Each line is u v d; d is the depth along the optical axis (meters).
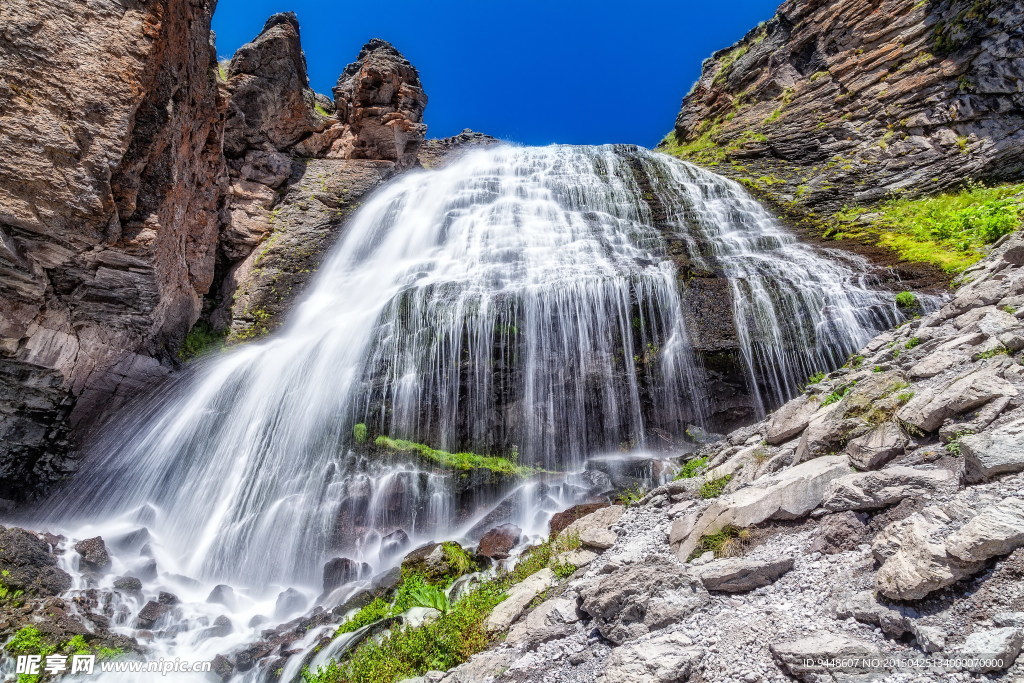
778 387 11.00
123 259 10.06
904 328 7.38
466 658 4.96
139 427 11.23
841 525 4.22
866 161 18.95
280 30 19.47
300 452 10.80
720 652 3.65
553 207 18.86
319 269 16.83
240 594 8.70
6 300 8.73
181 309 13.41
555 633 4.59
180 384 12.27
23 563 7.40
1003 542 3.21
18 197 8.39
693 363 11.22
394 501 9.72
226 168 16.95
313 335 13.06
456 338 11.57
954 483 3.99
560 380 11.37
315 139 20.56
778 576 4.17
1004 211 13.22
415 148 22.19
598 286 11.83
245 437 11.26
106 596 7.55
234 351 13.94
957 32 18.28
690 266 12.71
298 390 11.62
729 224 17.50
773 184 19.94
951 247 12.97
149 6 10.08
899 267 12.25
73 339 9.91
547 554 6.37
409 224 18.70
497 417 11.20
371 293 15.34
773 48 25.19
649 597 4.33
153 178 10.88
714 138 25.02
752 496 4.91
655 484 8.64
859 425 5.04
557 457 10.99
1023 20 16.69
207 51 13.29
